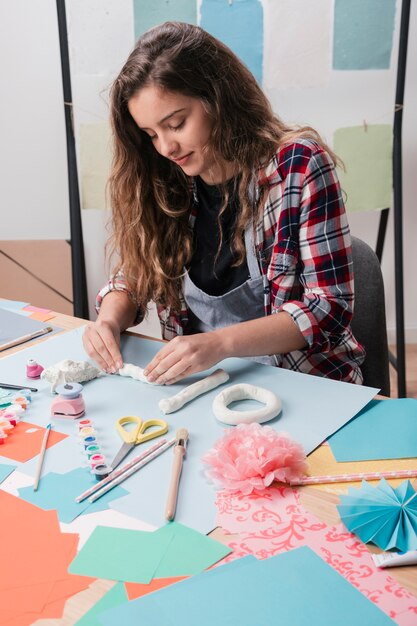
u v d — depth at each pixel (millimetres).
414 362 2521
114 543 628
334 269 1120
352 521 638
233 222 1223
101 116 2275
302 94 2273
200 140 1096
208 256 1260
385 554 607
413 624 529
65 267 2455
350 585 568
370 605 546
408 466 758
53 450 798
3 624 536
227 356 1022
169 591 563
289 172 1127
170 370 968
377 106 2312
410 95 2322
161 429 837
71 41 2064
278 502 691
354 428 846
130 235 1262
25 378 1001
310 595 557
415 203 2457
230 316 1259
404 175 2422
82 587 574
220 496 703
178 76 1032
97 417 882
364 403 904
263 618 534
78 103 2264
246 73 1157
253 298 1227
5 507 688
